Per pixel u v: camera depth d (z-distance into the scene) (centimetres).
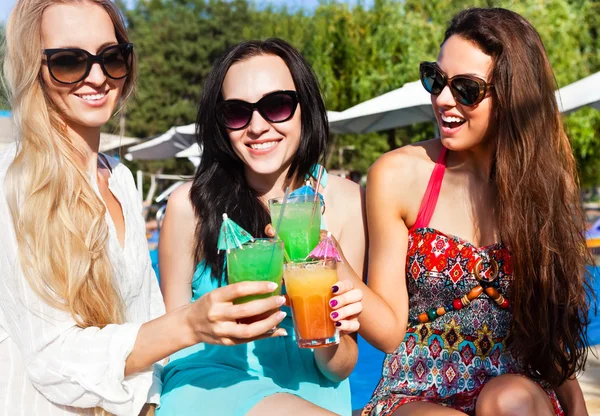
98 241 232
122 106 269
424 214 286
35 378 219
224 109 278
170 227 300
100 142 287
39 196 221
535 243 267
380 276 282
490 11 275
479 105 269
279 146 281
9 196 222
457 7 1800
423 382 278
